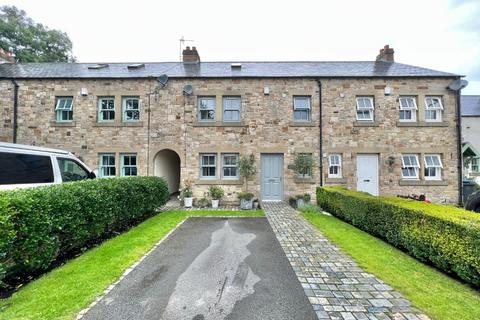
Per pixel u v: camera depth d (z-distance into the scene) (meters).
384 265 4.29
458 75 11.08
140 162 11.27
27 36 20.88
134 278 3.79
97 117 11.41
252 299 3.21
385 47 13.60
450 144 11.12
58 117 11.45
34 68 12.64
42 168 5.39
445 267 3.93
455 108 11.19
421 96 11.18
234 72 12.04
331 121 11.27
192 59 13.57
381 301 3.14
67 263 4.29
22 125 11.28
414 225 4.62
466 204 7.44
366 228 6.35
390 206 5.40
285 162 11.20
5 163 4.69
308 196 10.03
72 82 11.37
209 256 4.75
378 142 11.19
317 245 5.35
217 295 3.31
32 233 3.55
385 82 11.27
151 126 11.31
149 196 8.09
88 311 2.89
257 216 8.51
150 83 11.37
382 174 11.11
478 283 3.39
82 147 11.25
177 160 15.20
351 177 11.12
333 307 3.01
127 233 6.23
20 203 3.38
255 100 11.36
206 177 11.34
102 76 11.38
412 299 3.18
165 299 3.20
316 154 11.21
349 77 11.23
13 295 3.17
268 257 4.70
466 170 20.73
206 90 11.37
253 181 11.14
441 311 2.90
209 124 11.26
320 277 3.83
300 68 12.71
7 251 3.18
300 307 3.02
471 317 2.78
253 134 11.27
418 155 11.21
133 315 2.84
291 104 11.33
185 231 6.54
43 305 2.96
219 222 7.60
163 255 4.79
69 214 4.35
